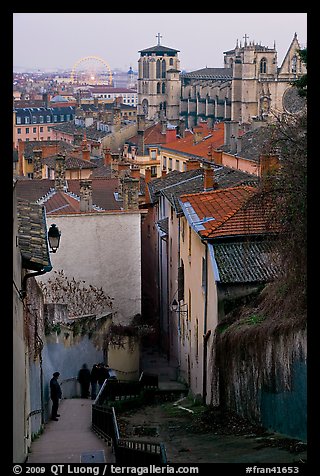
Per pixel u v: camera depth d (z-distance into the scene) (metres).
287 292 23.27
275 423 21.61
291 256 22.55
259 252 28.64
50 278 42.72
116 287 44.00
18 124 137.00
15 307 17.02
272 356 21.56
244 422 24.22
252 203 27.61
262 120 83.50
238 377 24.95
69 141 124.88
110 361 39.38
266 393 22.30
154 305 54.16
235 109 173.88
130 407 31.75
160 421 27.27
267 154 26.05
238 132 82.06
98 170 74.75
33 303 24.78
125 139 116.94
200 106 199.75
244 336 24.16
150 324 50.28
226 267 28.17
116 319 43.97
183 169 93.75
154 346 52.16
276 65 168.75
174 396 36.16
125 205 50.12
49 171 72.56
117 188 56.72
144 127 116.25
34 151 69.44
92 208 49.41
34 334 23.56
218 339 27.23
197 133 97.00
